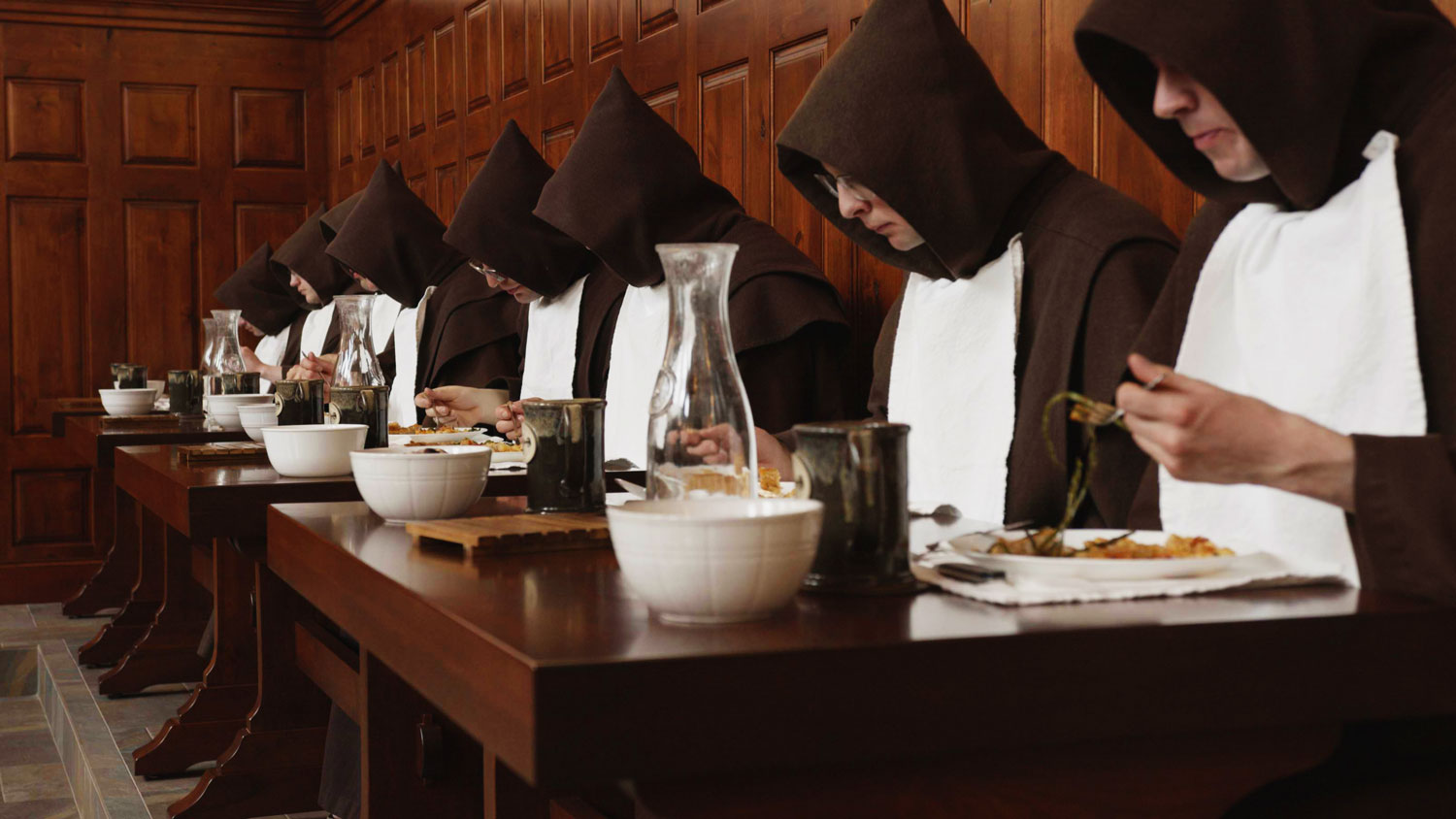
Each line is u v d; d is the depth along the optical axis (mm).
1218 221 1328
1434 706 878
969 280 1782
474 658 832
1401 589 935
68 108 5758
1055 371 1632
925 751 781
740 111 3012
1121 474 1549
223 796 2377
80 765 2910
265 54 6047
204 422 3402
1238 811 1039
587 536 1216
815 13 2711
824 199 1952
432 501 1394
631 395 2705
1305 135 1119
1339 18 1109
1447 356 1041
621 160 2607
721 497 989
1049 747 845
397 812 1544
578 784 730
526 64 4191
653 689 740
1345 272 1126
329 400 2232
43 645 4137
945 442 1767
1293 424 937
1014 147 1785
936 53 1738
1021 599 900
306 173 6133
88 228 5785
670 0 3299
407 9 5230
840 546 946
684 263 1111
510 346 3535
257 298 5293
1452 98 1100
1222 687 834
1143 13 1128
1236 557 997
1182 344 1280
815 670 763
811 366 2359
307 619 2432
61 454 5641
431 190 5070
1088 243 1635
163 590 3818
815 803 806
